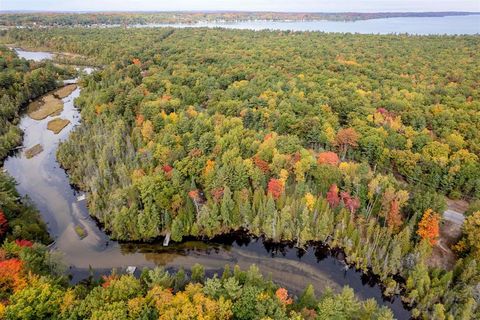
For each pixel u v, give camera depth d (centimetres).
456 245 8444
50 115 17312
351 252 8562
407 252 8025
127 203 9356
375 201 9081
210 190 9506
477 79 17925
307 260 8794
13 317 5300
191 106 14262
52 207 10412
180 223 8919
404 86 16975
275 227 8956
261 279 6969
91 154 11675
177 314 5638
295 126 12475
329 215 8825
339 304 5984
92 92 17525
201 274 7256
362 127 12381
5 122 15050
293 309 6372
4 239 7900
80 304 5697
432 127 13200
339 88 16475
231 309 5909
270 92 15612
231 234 9356
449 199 10456
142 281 6925
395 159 11225
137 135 12050
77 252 8769
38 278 6241
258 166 9881
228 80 18262
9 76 18575
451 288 7306
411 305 7512
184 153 10594
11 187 9700
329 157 10362
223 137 11138
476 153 11244
